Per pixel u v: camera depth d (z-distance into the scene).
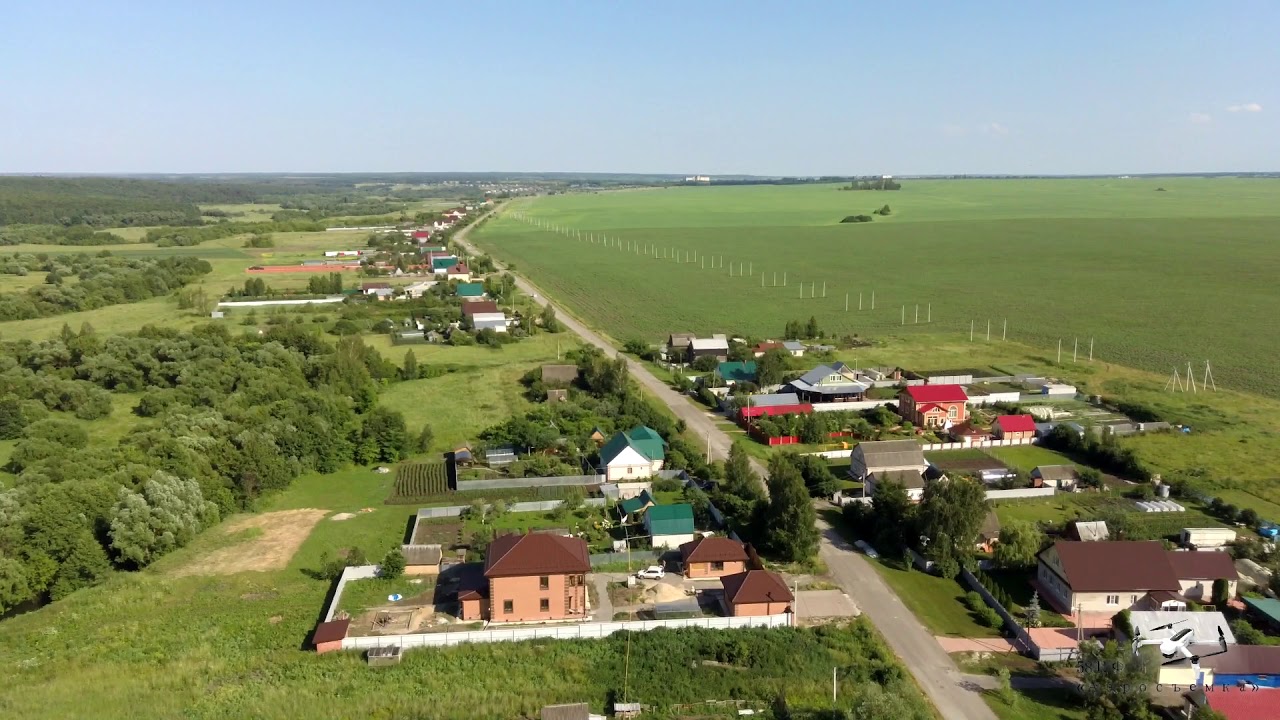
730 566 74.88
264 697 57.09
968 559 75.62
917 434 111.25
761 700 57.38
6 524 73.19
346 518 88.00
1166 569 69.06
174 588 73.19
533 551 68.06
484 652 62.72
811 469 94.56
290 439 99.25
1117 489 92.75
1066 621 67.62
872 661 61.94
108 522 77.56
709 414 121.94
